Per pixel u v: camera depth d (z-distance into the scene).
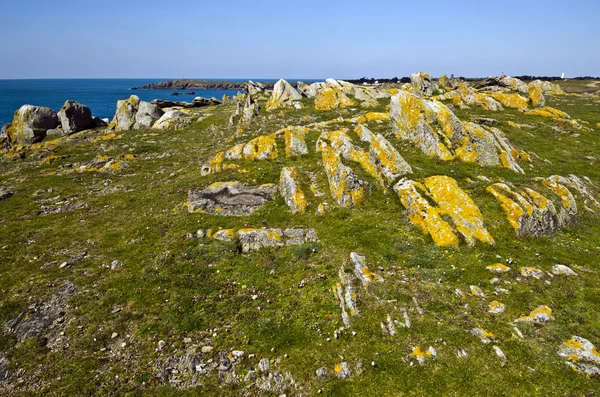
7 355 11.78
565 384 9.91
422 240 17.80
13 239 20.06
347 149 26.22
